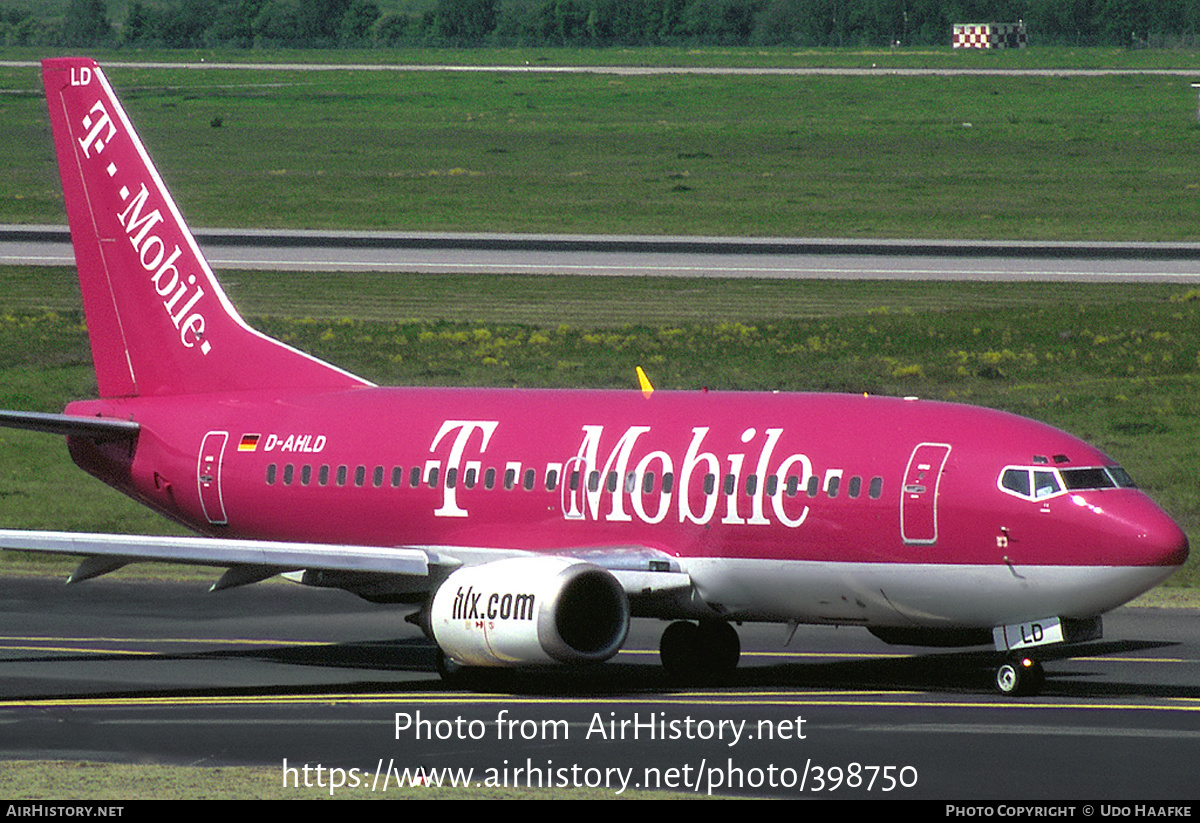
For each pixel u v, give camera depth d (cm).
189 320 15238
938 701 11300
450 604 11744
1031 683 11450
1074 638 11388
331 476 14025
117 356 15550
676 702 11400
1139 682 12050
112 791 8581
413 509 13562
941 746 9694
